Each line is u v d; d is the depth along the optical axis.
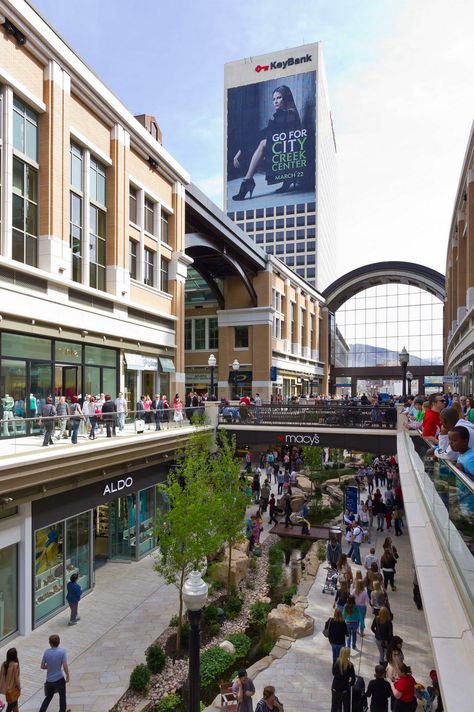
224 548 17.83
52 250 16.91
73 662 11.54
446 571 5.26
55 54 17.11
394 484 24.73
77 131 18.94
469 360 28.72
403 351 24.80
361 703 8.52
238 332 43.78
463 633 4.08
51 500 13.65
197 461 16.20
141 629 13.22
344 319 69.19
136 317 23.27
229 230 35.97
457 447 4.65
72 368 19.00
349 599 12.02
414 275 60.75
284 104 107.88
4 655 11.58
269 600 15.41
